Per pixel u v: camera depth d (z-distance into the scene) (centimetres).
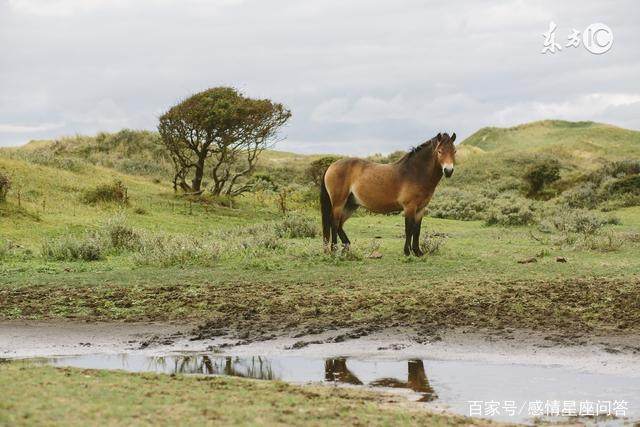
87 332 1022
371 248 1770
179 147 3338
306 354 898
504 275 1400
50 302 1202
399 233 2411
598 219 2633
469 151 7412
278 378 796
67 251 1741
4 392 643
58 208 2467
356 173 1742
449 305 1125
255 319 1075
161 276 1448
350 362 862
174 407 620
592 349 892
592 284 1285
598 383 766
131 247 1916
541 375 798
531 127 10169
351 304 1145
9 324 1069
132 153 5066
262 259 1673
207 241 1884
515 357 870
